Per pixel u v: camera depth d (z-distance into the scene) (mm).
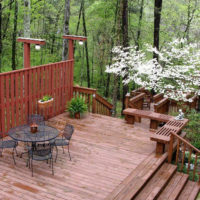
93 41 21234
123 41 13273
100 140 7336
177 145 6734
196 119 10445
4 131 7043
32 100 7902
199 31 17141
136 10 17953
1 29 17062
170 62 11297
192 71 10648
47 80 8320
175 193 5785
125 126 8422
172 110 11844
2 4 15234
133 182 5414
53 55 19312
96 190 5078
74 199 4766
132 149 6918
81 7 18969
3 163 5875
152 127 8367
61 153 6500
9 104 7082
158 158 6527
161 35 16078
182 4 16328
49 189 5031
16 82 7145
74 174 5605
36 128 6035
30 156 5773
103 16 17984
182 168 6867
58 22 20422
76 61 23016
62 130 7852
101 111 10164
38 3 15477
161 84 11234
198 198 6188
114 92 13805
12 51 16797
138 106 11172
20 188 5008
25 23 11117
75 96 9656
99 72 22438
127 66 12039
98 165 6027
